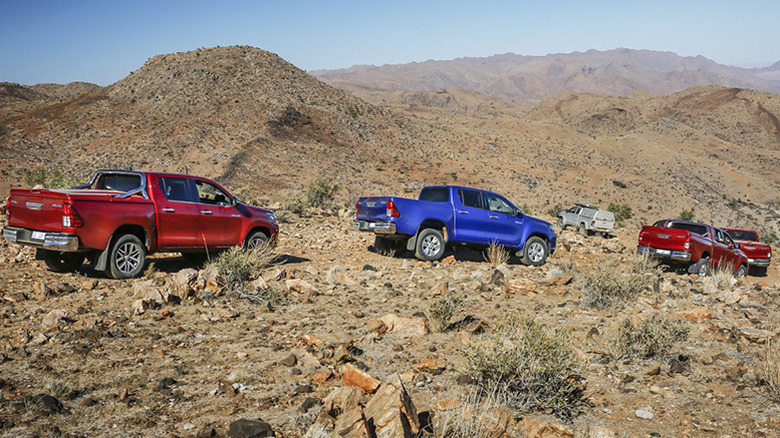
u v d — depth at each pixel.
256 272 9.09
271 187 116.06
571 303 8.78
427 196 13.73
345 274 10.55
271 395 4.53
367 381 4.51
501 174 162.25
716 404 4.66
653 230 16.17
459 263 12.96
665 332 6.11
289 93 178.75
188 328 6.48
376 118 190.50
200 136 142.88
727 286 12.73
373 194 123.06
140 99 165.50
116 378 4.85
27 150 130.00
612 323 7.37
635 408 4.59
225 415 4.11
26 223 8.77
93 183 9.84
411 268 11.82
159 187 9.64
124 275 9.03
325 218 20.25
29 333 5.96
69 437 3.71
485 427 3.89
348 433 3.55
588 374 5.41
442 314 6.78
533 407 4.52
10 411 4.06
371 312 7.57
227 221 10.59
